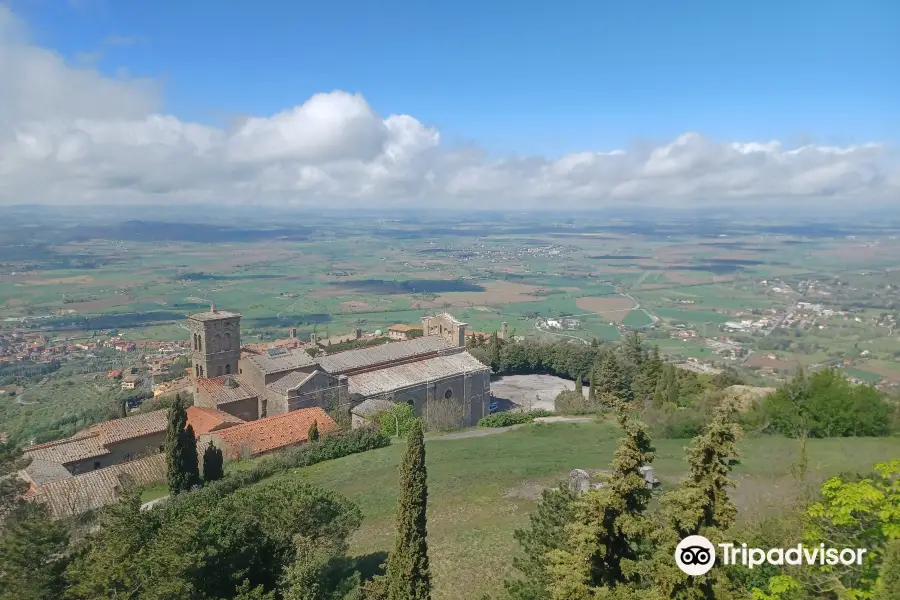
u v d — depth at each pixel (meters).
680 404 75.62
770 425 51.84
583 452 56.16
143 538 26.95
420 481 23.69
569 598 16.86
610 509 17.09
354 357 79.75
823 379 53.53
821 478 34.41
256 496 32.94
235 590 27.44
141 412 79.69
